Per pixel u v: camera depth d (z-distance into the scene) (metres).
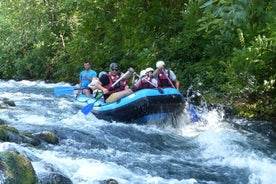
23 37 22.12
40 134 6.75
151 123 8.95
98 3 17.47
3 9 23.20
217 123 9.49
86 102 10.52
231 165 6.43
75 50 18.23
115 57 17.23
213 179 5.80
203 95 11.74
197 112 10.45
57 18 21.42
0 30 23.56
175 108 9.06
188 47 13.73
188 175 5.88
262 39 8.96
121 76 9.85
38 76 22.58
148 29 15.10
